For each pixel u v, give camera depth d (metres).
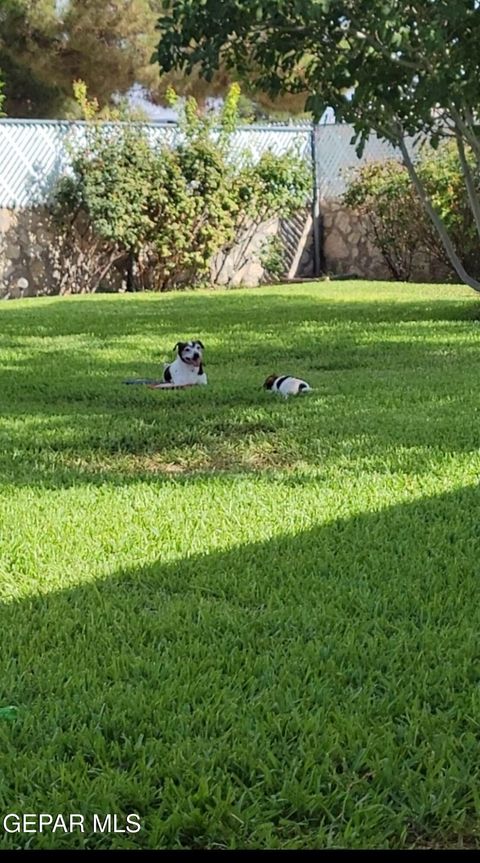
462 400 6.26
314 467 4.82
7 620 3.04
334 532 3.82
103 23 23.30
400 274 18.64
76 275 17.56
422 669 2.64
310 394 6.63
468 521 3.93
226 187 17.84
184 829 2.02
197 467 4.95
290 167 18.41
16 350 9.18
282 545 3.69
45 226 17.27
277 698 2.50
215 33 9.64
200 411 6.15
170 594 3.27
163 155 17.25
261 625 2.96
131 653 2.79
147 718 2.43
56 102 25.72
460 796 2.09
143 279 17.89
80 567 3.49
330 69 9.72
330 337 9.69
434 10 8.99
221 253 18.47
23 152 17.06
